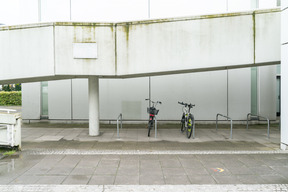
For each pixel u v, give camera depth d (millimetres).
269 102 10375
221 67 6887
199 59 6656
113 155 5570
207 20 6625
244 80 10352
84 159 5254
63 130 8789
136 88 10445
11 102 20219
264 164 4941
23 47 6586
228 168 4715
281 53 5992
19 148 5961
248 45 6590
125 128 9328
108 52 6707
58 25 6555
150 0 10188
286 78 5844
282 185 3926
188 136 7609
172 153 5738
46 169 4629
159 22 6680
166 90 10430
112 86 10461
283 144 6098
